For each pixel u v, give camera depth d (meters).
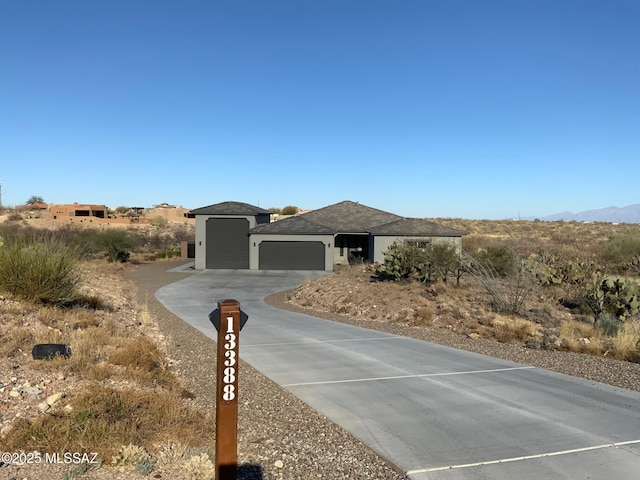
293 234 36.88
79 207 88.25
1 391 6.30
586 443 5.48
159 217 86.56
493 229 65.06
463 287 18.98
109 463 4.68
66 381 6.96
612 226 67.94
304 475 4.77
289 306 19.58
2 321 9.47
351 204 44.34
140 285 25.84
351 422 6.20
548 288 18.61
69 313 11.40
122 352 8.46
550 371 8.79
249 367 9.10
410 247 21.12
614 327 12.75
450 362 9.49
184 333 12.73
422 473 4.79
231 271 35.75
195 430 5.63
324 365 9.25
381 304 16.94
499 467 4.90
